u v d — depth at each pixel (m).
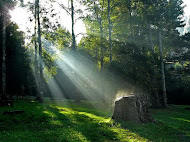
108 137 9.59
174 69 40.47
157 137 9.98
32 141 8.17
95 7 33.12
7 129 11.10
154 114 23.36
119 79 26.67
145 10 32.31
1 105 21.02
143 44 30.09
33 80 48.19
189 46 38.44
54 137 8.98
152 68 26.81
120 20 35.91
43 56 31.97
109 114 19.73
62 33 31.52
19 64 40.06
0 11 28.53
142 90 25.52
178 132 11.63
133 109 13.60
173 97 47.88
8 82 39.84
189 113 26.62
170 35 36.81
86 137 9.30
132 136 9.84
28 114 15.29
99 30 36.03
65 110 20.53
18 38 40.62
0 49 35.28
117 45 29.27
